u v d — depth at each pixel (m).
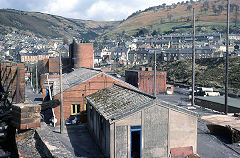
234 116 27.77
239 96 51.03
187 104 43.31
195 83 74.19
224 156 17.89
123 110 17.00
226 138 21.95
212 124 22.94
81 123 28.58
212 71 78.19
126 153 16.44
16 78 18.67
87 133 24.70
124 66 120.56
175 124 17.22
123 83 30.31
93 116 22.39
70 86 29.47
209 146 20.00
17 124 10.71
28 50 185.00
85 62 71.81
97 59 140.75
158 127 16.89
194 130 17.58
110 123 16.00
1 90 21.00
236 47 144.50
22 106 10.55
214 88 64.00
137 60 133.12
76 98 28.67
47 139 10.09
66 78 39.69
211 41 171.12
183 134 17.38
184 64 92.94
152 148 16.86
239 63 76.06
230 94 52.91
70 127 26.88
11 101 18.00
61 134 24.22
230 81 67.94
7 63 20.69
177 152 17.16
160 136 16.95
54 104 27.09
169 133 17.09
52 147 9.42
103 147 18.36
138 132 17.48
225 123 23.92
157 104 16.72
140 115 16.56
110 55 155.25
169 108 17.00
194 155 16.83
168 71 93.69
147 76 58.88
